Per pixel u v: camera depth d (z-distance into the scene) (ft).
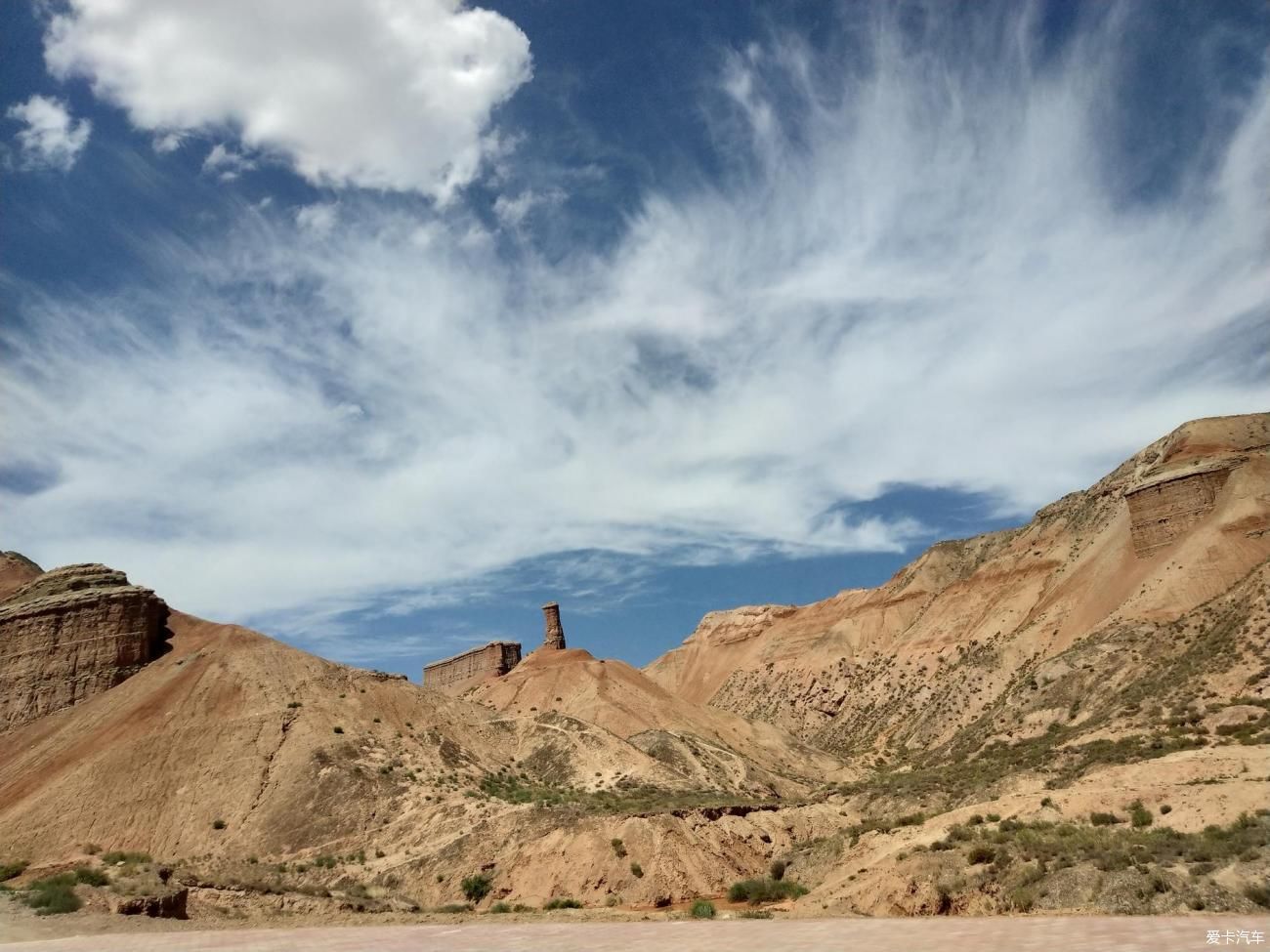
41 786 319.88
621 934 110.83
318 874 250.37
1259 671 275.18
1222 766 177.06
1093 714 342.44
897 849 187.32
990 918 117.60
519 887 225.76
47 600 402.93
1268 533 383.04
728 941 97.71
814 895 173.58
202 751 325.01
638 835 233.96
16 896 147.54
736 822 266.36
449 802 291.79
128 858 243.81
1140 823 158.10
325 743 327.67
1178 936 84.07
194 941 112.78
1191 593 383.65
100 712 360.28
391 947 102.22
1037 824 163.32
